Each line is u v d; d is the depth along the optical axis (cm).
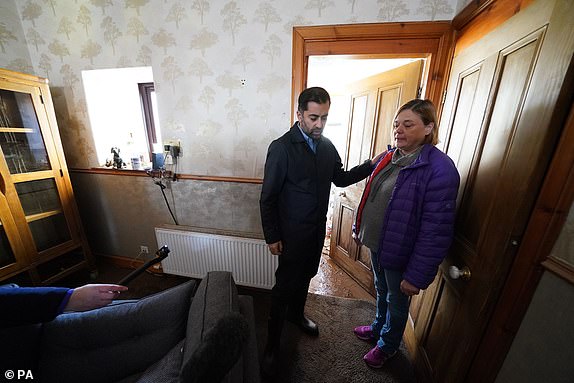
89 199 199
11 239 145
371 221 108
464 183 94
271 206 103
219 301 83
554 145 55
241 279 171
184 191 174
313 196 104
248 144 154
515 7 72
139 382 75
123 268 209
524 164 61
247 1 129
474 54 96
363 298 177
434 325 108
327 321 152
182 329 92
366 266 185
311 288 189
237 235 164
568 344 51
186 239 171
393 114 153
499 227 69
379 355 120
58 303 71
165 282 191
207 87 148
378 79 165
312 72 238
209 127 156
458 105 107
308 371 120
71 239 179
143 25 146
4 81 135
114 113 195
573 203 51
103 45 155
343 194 205
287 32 130
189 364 50
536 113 58
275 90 140
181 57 146
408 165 92
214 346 52
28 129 151
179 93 153
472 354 78
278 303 112
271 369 114
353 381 116
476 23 96
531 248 59
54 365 82
